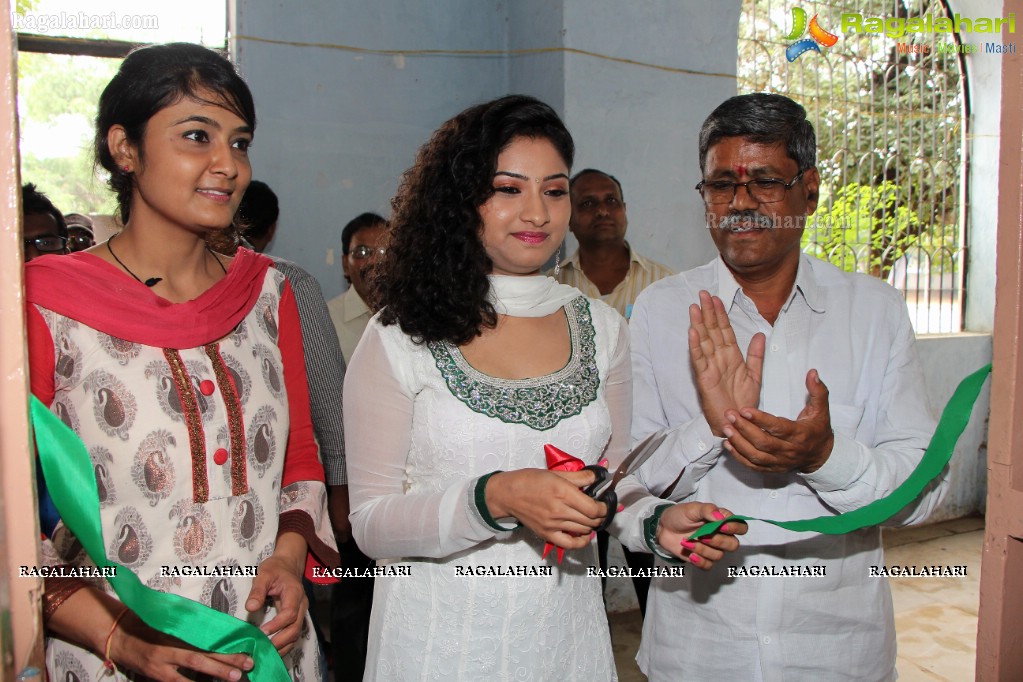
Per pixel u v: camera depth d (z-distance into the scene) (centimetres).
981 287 470
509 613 128
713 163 147
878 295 155
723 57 388
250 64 346
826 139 435
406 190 136
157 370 117
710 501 154
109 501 113
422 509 120
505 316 134
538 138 128
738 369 133
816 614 147
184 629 102
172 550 116
